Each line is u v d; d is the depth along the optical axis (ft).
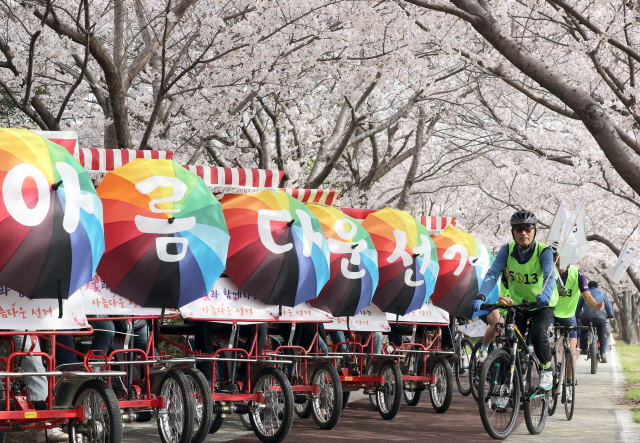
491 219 179.83
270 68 93.40
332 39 91.45
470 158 141.38
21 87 88.79
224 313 50.62
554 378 58.34
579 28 78.33
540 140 126.00
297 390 58.08
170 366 47.11
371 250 61.77
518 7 93.40
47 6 66.49
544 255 50.83
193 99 95.35
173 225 45.75
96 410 40.75
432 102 118.83
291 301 52.85
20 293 38.78
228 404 50.96
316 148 126.62
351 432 55.42
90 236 39.96
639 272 203.10
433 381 68.13
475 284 71.77
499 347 52.42
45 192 38.29
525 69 60.23
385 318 65.77
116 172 47.60
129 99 98.37
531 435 52.65
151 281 45.11
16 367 43.86
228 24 93.35
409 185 129.49
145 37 94.12
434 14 100.83
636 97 82.58
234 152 104.94
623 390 85.51
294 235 53.26
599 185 132.36
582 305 114.73
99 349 47.83
